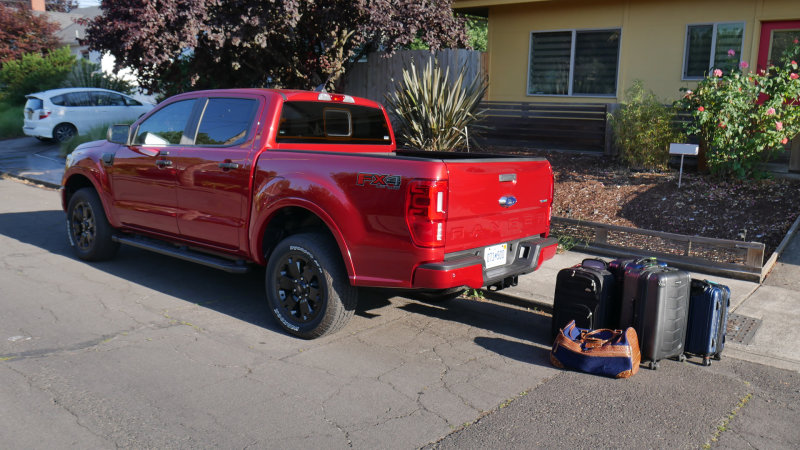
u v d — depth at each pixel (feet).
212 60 40.83
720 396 13.62
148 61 33.27
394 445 11.29
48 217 31.94
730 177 29.84
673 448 11.41
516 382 14.15
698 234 25.18
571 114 39.40
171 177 19.44
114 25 32.55
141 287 20.74
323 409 12.60
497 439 11.57
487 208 15.48
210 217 18.51
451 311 19.30
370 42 43.34
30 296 19.35
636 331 15.15
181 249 20.16
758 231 24.97
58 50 81.30
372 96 46.03
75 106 60.39
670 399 13.42
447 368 14.84
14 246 25.80
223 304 19.27
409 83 36.14
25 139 66.08
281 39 40.37
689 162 32.94
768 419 12.63
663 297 14.78
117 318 17.67
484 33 72.54
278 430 11.73
